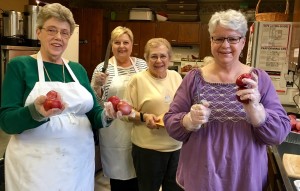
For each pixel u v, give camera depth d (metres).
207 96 1.24
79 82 1.52
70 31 1.42
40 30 1.38
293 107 2.98
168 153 1.94
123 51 2.26
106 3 6.98
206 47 6.13
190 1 5.96
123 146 2.27
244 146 1.21
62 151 1.38
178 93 1.36
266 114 1.15
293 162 1.43
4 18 3.06
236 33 1.17
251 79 1.09
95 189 2.81
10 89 1.31
